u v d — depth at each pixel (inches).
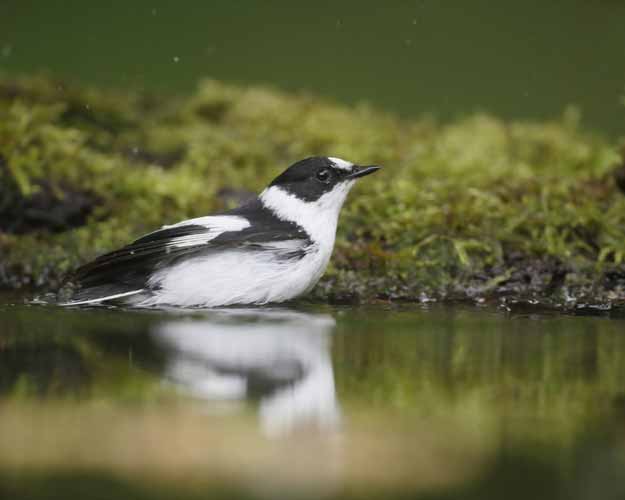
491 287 425.1
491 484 176.7
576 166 589.3
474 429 209.0
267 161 634.2
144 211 523.2
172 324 336.5
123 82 815.7
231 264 379.6
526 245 453.7
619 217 468.8
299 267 387.2
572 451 194.9
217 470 179.0
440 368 267.3
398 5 976.9
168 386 243.3
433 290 424.8
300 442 197.0
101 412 217.0
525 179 529.7
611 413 222.1
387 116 768.9
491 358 282.2
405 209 491.8
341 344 302.5
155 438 199.3
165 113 726.5
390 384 248.8
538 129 709.9
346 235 482.6
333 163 404.2
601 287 421.4
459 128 719.7
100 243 483.2
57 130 568.4
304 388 241.9
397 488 174.7
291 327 333.4
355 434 203.3
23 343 298.5
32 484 172.9
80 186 527.5
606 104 805.9
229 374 257.3
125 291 379.6
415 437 202.2
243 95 776.3
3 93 645.9
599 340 311.9
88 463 182.2
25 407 220.8
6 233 495.5
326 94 832.3
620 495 173.2
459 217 469.1
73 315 356.8
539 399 233.9
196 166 608.7
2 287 438.3
